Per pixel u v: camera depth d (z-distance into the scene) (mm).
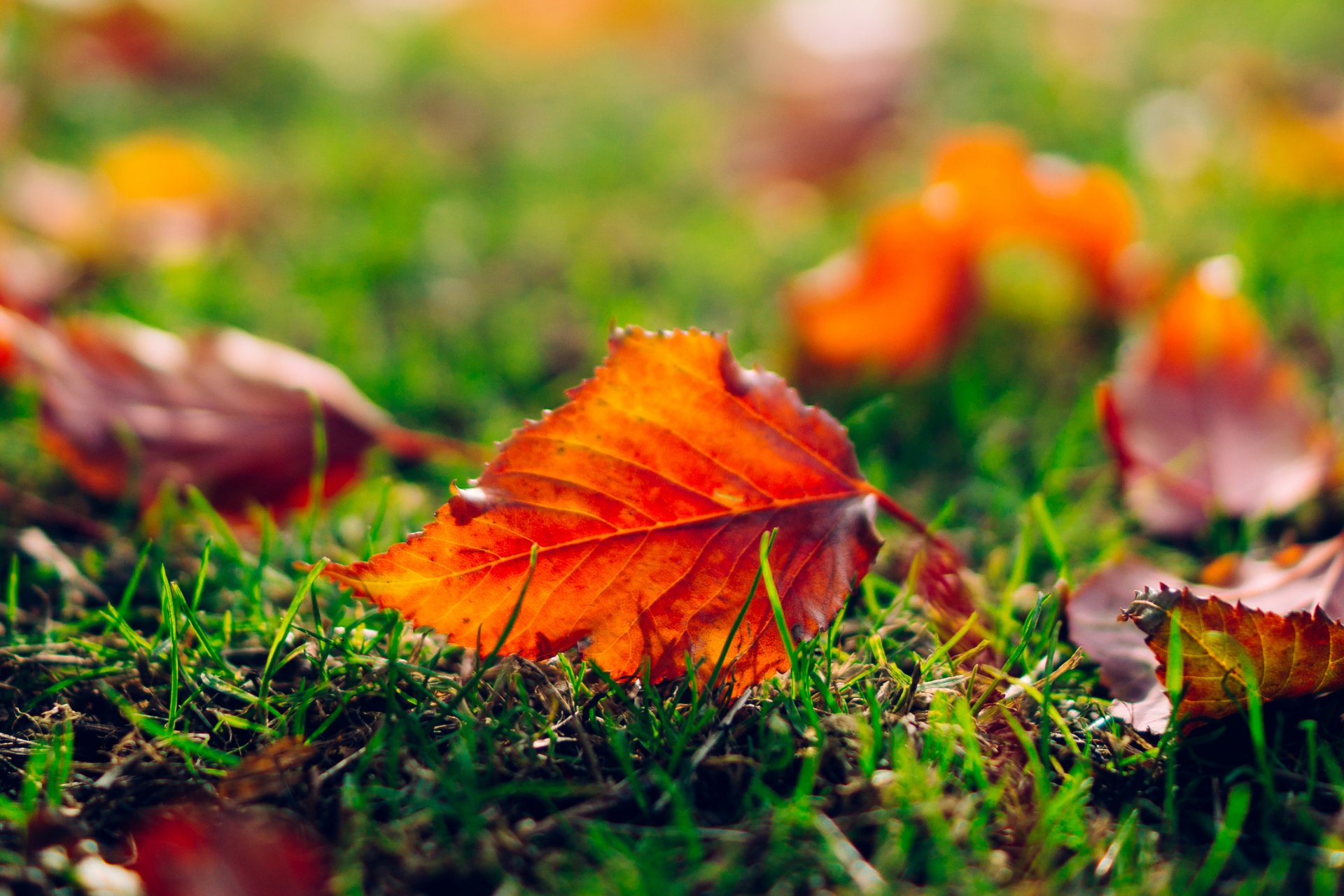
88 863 357
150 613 423
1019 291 575
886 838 363
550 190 747
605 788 370
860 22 840
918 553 407
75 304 558
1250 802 372
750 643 382
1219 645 372
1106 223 541
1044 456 487
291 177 738
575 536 375
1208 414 460
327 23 1021
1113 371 532
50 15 798
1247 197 664
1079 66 946
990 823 367
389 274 604
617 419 375
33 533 448
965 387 516
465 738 375
